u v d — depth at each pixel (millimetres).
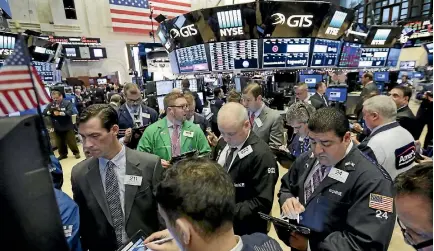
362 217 911
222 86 7836
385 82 9211
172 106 1996
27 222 346
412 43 13109
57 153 5191
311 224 1086
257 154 1328
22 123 352
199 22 4609
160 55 9602
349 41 5961
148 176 1202
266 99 5398
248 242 644
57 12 10484
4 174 331
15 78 374
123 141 2156
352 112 5422
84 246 1199
